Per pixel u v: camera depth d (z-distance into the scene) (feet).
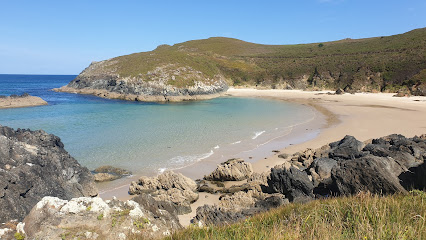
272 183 54.65
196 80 280.72
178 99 248.11
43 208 24.12
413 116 141.90
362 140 98.68
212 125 129.49
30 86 418.92
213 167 74.54
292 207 28.40
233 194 56.90
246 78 342.64
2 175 34.32
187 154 84.74
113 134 108.58
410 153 55.98
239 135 109.40
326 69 311.68
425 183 39.60
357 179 42.04
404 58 279.28
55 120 138.62
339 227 19.85
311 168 61.05
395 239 16.60
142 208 28.58
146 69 284.00
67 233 22.16
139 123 133.80
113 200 26.89
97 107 195.83
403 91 241.55
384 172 40.45
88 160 77.61
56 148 53.26
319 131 115.75
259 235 19.79
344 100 220.23
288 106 199.82
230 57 413.39
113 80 276.41
